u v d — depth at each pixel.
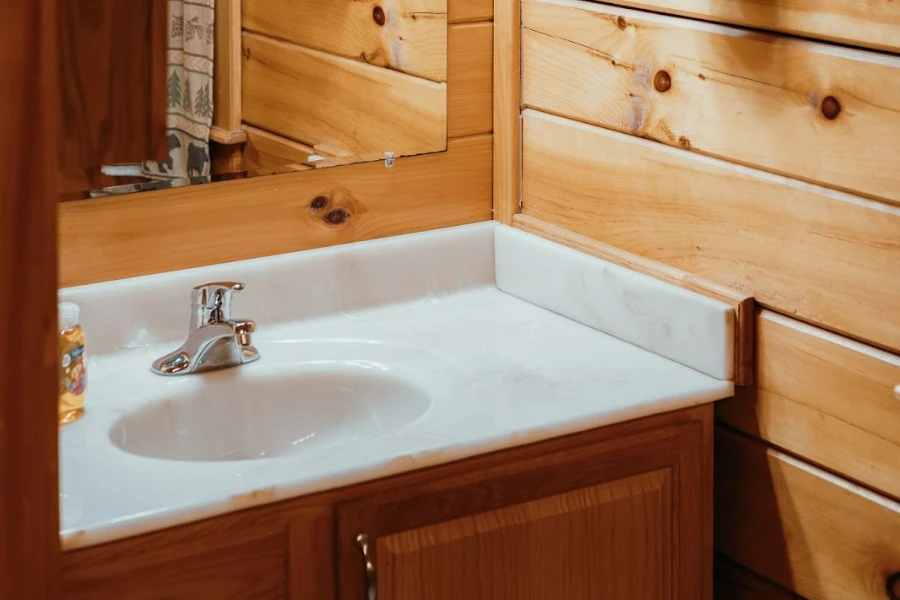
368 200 1.65
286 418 1.46
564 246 1.62
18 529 0.45
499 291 1.75
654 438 1.35
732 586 1.49
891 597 1.25
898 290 1.17
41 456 0.45
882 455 1.23
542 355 1.48
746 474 1.43
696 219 1.41
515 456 1.26
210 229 1.53
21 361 0.44
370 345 1.53
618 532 1.34
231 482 1.12
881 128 1.16
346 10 1.55
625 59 1.47
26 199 0.43
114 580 1.07
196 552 1.10
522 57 1.66
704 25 1.35
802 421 1.33
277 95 1.52
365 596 1.20
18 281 0.43
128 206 1.47
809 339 1.29
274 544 1.15
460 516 1.24
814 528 1.34
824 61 1.21
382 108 1.62
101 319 1.47
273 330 1.59
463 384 1.38
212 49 1.44
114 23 1.36
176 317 1.52
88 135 1.39
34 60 0.42
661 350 1.47
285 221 1.59
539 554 1.29
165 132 1.44
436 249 1.70
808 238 1.27
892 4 1.12
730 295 1.37
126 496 1.09
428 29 1.63
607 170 1.54
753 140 1.31
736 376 1.38
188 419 1.41
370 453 1.18
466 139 1.71
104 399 1.35
